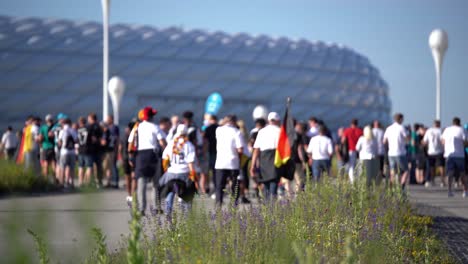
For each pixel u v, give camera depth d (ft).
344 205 66.85
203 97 505.25
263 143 91.45
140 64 495.82
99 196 23.97
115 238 61.67
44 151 157.58
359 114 569.64
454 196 134.10
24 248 21.91
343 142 147.43
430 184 174.50
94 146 147.33
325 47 585.22
